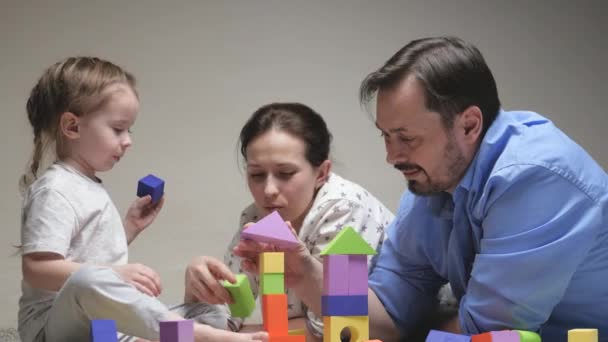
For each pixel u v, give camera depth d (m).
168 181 3.30
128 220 2.22
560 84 3.68
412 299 2.12
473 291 1.80
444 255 2.02
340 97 3.47
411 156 1.80
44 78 2.13
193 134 3.35
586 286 1.81
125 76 2.17
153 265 3.26
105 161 2.09
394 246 2.12
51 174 2.01
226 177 3.36
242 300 1.77
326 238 2.18
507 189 1.75
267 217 1.70
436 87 1.74
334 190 2.26
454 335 1.54
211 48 3.40
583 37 3.71
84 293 1.71
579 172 1.76
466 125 1.79
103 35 3.33
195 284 1.82
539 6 3.69
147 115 3.31
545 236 1.73
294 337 1.57
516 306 1.74
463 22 3.61
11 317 3.09
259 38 3.44
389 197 3.46
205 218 3.32
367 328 1.56
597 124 3.70
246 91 3.41
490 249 1.77
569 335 1.48
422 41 1.84
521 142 1.78
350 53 3.50
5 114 3.24
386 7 3.54
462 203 1.87
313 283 1.82
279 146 2.19
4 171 3.21
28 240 1.91
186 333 1.40
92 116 2.07
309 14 3.48
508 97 3.62
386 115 1.77
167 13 3.38
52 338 1.83
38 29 3.29
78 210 1.97
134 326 1.70
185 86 3.36
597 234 1.76
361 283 1.56
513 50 3.65
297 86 3.44
